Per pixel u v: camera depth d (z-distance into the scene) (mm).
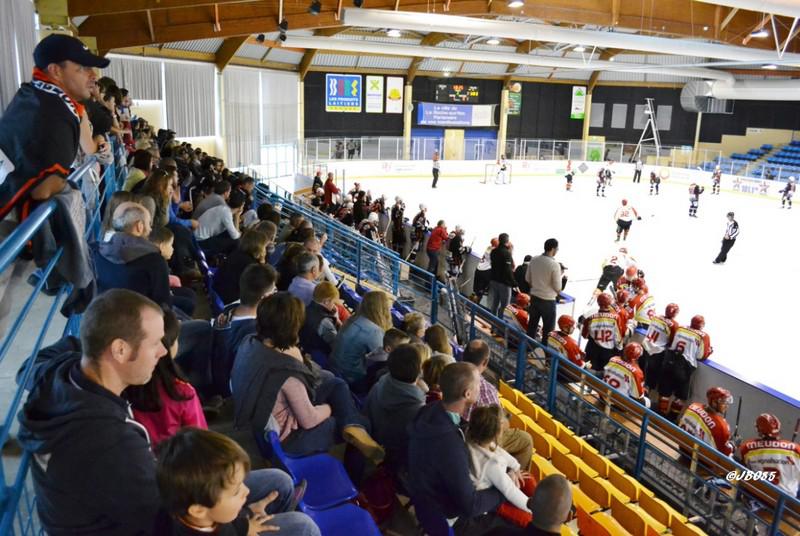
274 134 31203
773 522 5254
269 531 2504
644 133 41250
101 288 3848
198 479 1671
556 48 37094
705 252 19766
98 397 1847
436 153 31781
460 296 9398
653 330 9164
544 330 10125
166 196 5574
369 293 4871
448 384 3400
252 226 7082
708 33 23484
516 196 30391
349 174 33500
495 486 3643
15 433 2584
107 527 1820
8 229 2746
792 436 7832
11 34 7145
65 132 2680
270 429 3525
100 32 17141
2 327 3014
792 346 12227
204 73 24797
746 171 34969
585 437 7410
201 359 4223
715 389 6609
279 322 3436
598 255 18891
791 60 17984
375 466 4285
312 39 23656
